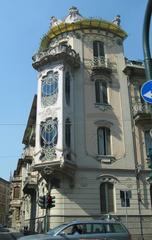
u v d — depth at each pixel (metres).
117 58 33.81
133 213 28.31
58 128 28.47
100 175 28.83
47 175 27.91
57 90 29.91
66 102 29.66
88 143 29.66
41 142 29.02
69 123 29.31
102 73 32.38
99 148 30.05
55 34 34.62
